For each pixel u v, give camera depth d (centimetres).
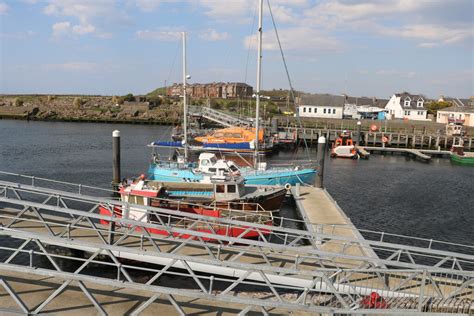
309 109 10275
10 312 1138
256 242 1359
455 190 4197
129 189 2222
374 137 7394
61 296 1296
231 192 2430
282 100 14362
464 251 2514
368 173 5003
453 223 3050
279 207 2664
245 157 5175
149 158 5447
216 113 7588
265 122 8100
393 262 1325
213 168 2930
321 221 2514
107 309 1238
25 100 15112
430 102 12119
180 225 2075
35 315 1145
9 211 2061
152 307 1272
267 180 3419
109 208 1866
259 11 3328
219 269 1636
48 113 11550
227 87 16925
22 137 7438
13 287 1334
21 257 2009
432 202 3659
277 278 1591
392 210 3344
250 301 1015
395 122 8912
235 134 5544
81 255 1920
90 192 3622
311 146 7419
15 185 1612
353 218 3086
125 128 9669
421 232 2830
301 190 3381
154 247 1692
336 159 6112
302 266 1703
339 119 9450
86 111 12044
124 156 5584
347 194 3850
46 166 4719
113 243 1755
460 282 1577
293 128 7831
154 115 11494
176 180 3238
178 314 1241
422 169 5469
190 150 4909
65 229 1906
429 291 1516
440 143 7425
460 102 10212
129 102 13200
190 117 7288
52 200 3244
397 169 5388
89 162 5066
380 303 1363
